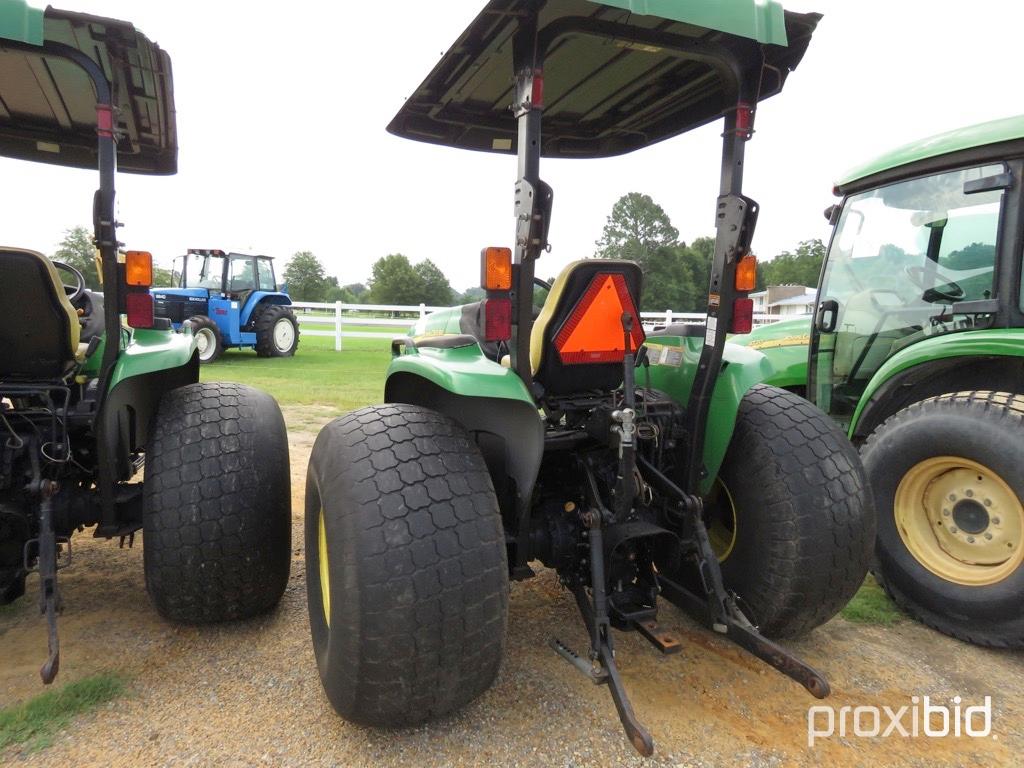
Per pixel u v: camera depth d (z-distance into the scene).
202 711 2.24
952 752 2.14
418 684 1.91
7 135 3.66
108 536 2.64
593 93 2.97
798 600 2.42
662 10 1.93
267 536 2.63
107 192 2.35
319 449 2.23
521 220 2.09
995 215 3.46
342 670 1.94
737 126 2.38
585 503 2.44
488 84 2.89
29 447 2.54
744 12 2.04
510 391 2.07
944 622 2.95
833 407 4.45
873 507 2.48
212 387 2.85
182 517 2.48
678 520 2.60
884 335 4.07
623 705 1.92
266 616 2.90
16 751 2.02
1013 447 2.76
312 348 17.09
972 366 3.52
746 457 2.54
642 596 2.34
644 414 2.53
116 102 3.13
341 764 2.00
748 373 2.56
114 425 2.66
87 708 2.23
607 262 2.38
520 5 1.98
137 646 2.64
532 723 2.20
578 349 2.41
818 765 2.05
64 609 2.93
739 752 2.10
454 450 2.07
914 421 3.12
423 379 2.57
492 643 1.96
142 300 2.42
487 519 1.98
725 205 2.42
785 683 2.48
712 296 2.48
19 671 2.46
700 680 2.49
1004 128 3.30
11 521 2.60
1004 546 2.86
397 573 1.84
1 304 2.42
